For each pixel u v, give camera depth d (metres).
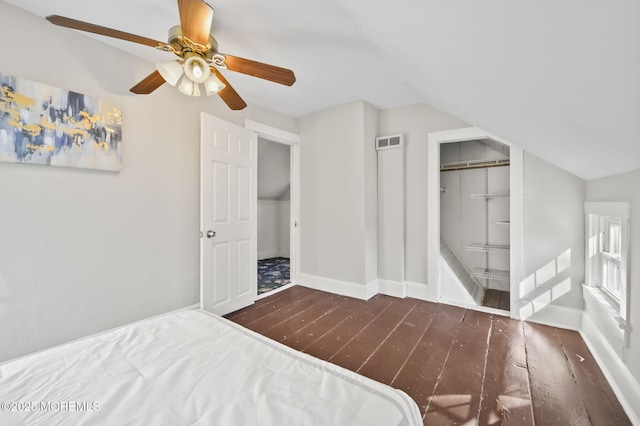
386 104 3.20
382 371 1.77
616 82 0.74
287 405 0.73
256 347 1.05
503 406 1.46
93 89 1.97
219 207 2.64
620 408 1.44
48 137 1.74
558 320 2.39
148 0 1.61
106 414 0.70
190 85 1.77
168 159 2.41
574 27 0.62
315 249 3.54
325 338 2.22
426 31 1.04
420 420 0.76
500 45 0.85
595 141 1.27
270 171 4.97
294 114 3.53
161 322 1.28
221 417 0.69
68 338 1.87
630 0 0.47
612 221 2.00
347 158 3.23
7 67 1.62
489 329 2.36
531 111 1.27
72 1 1.61
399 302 3.04
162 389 0.80
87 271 1.95
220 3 1.59
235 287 2.80
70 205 1.87
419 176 3.14
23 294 1.69
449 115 2.94
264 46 2.05
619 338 1.58
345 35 1.91
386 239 3.32
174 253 2.46
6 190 1.63
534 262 2.49
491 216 3.80
